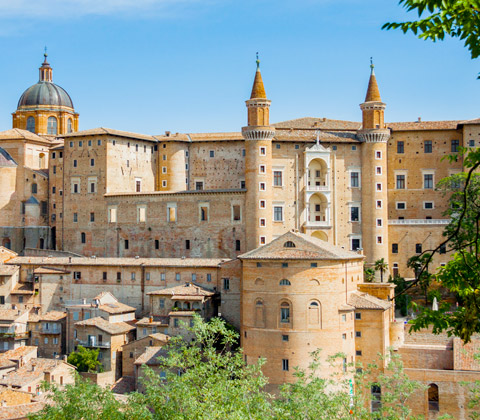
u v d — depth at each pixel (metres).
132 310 123.81
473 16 21.48
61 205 154.25
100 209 146.88
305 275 99.50
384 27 22.50
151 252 140.62
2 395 86.56
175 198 138.88
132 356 113.12
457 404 85.88
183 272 124.12
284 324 99.75
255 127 133.50
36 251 146.50
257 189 133.50
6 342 121.50
